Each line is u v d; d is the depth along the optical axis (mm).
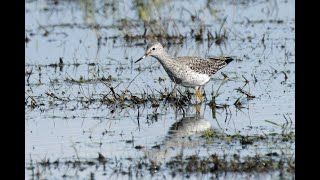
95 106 16438
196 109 16062
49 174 12273
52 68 19531
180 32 22609
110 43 21922
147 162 12641
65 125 15062
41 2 26062
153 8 24188
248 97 16641
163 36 22297
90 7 25156
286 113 15352
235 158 12562
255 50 20594
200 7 24938
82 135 14352
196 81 16688
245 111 15680
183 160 12625
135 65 19625
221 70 18875
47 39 22344
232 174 11945
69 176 12148
